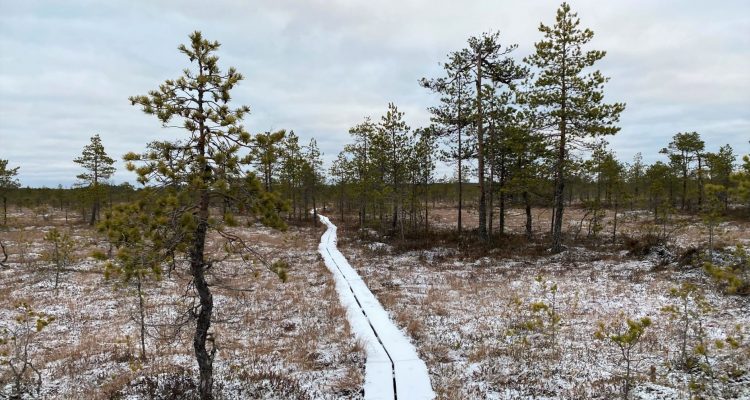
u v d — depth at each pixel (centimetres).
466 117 2564
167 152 705
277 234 3741
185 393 798
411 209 3142
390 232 3391
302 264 2416
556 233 2256
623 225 3359
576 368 895
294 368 977
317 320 1365
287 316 1423
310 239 3509
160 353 1095
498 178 2859
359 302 1546
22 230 3512
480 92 2434
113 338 1228
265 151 742
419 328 1234
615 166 2394
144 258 675
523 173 2361
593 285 1591
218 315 1440
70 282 1942
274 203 732
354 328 1268
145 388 830
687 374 823
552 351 998
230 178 730
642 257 1967
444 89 2589
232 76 749
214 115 715
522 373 891
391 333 1212
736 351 896
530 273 1880
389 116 3000
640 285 1531
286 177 4291
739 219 3328
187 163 704
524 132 2222
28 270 2161
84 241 2936
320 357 1047
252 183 723
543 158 2317
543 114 2134
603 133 1972
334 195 5412
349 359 1027
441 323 1278
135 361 1020
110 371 965
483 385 853
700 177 3116
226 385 858
